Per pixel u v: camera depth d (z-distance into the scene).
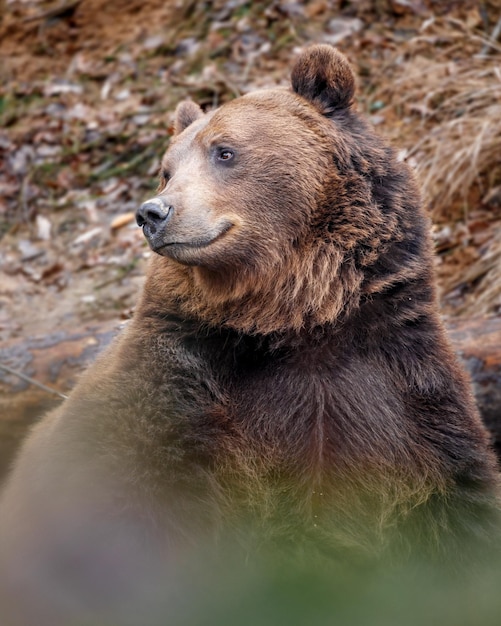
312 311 9.07
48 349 14.49
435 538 8.60
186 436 8.25
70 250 20.98
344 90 9.66
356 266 9.12
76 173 22.80
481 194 18.28
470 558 8.54
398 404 8.87
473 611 6.36
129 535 7.67
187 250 8.75
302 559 8.26
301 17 23.55
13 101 24.98
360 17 23.00
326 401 8.90
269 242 9.08
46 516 7.76
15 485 8.94
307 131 9.32
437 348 9.07
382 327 9.03
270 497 8.56
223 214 8.96
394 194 9.30
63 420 8.41
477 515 8.64
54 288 20.03
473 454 8.80
